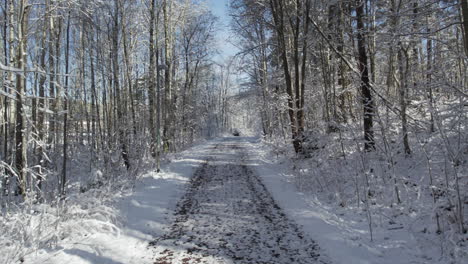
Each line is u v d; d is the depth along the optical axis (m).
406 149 7.73
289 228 5.30
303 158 11.23
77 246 4.43
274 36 15.56
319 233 4.93
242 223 5.61
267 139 22.20
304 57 11.76
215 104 50.19
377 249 4.31
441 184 5.60
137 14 15.05
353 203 6.42
